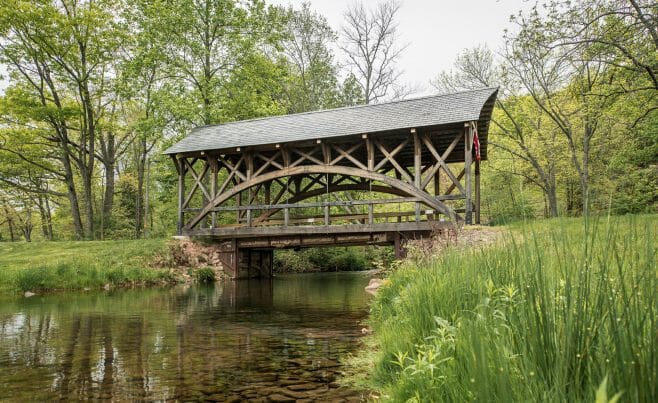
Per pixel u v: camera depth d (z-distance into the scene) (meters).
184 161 20.16
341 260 30.80
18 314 9.69
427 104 16.72
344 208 30.81
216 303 11.72
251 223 19.48
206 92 24.88
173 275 17.58
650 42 13.09
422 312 4.64
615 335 1.70
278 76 27.20
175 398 4.33
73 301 12.02
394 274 9.55
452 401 2.40
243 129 19.94
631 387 1.59
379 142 16.44
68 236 38.06
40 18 24.48
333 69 33.56
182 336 7.35
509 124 28.73
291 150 18.14
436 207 15.15
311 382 4.76
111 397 4.38
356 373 5.03
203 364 5.57
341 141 17.48
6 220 41.94
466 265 4.55
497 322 2.59
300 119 19.20
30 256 17.75
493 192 23.36
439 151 18.95
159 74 27.20
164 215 34.78
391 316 6.57
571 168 24.58
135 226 31.66
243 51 25.17
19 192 34.50
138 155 35.34
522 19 14.02
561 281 2.33
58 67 25.61
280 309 10.53
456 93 16.73
